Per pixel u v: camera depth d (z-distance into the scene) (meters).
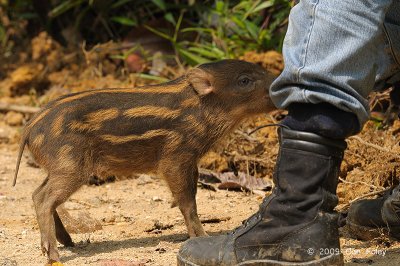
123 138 6.35
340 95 4.55
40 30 13.34
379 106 9.03
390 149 7.56
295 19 4.69
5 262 5.78
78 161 6.19
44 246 5.95
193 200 6.49
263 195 7.86
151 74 11.48
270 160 8.33
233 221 6.98
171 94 6.50
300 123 4.70
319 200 4.75
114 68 12.10
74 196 8.11
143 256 5.85
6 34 13.50
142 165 6.54
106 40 12.79
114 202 7.89
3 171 9.14
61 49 12.66
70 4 12.53
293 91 4.64
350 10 4.54
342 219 6.34
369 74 4.66
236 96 6.66
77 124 6.19
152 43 11.87
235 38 10.63
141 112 6.37
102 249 6.21
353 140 7.90
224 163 8.48
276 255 4.86
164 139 6.44
